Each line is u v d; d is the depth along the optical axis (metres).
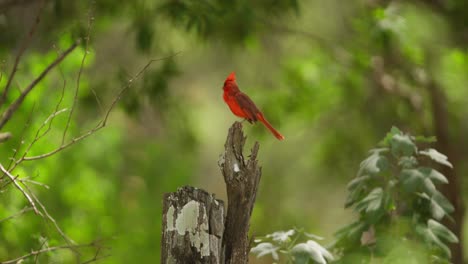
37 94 10.61
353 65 17.31
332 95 18.06
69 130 11.34
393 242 6.78
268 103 18.06
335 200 24.64
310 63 17.92
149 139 19.39
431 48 17.09
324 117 19.25
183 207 5.70
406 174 6.82
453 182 13.36
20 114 10.50
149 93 13.61
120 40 18.73
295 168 23.56
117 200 15.31
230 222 5.93
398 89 16.97
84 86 11.75
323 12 20.06
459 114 17.42
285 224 21.66
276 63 20.36
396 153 6.98
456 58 15.55
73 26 11.19
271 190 23.41
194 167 18.80
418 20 17.16
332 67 17.64
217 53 22.75
